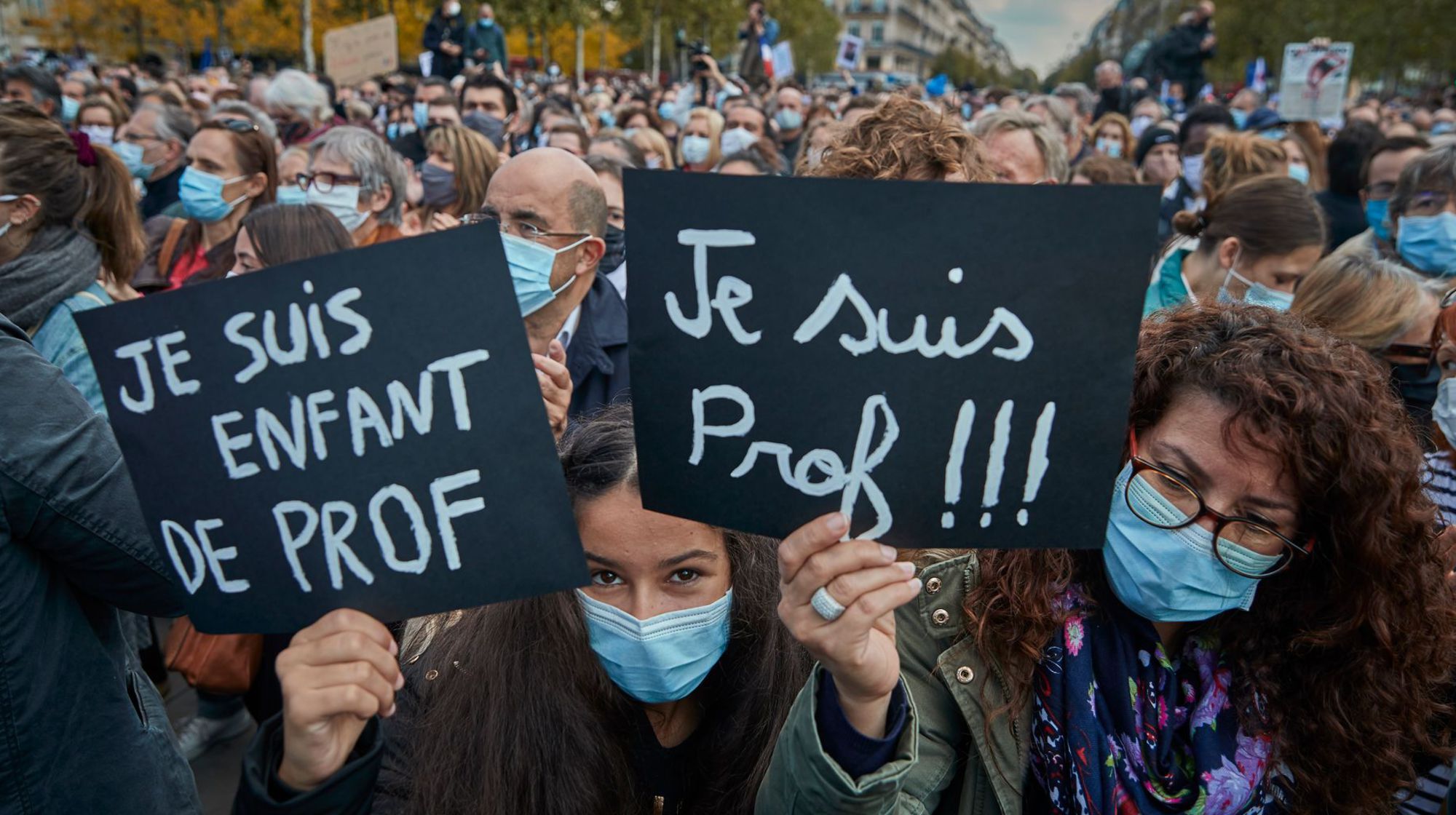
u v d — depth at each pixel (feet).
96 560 4.78
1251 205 10.05
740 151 15.67
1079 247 3.49
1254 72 60.85
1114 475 3.66
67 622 4.88
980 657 4.83
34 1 116.88
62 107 33.22
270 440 3.75
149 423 3.78
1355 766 4.72
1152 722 4.73
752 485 3.80
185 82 52.54
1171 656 5.12
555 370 7.19
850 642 3.67
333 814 3.69
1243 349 4.47
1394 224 11.59
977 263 3.53
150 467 3.82
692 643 4.61
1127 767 4.63
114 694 5.08
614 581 4.64
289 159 15.42
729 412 3.75
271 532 3.79
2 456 4.45
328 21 99.04
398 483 3.73
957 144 8.12
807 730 3.95
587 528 4.50
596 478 4.50
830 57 218.38
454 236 3.61
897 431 3.69
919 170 7.98
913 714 4.05
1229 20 99.40
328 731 3.70
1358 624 4.56
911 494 3.74
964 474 3.71
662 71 161.48
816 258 3.58
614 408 5.07
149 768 5.23
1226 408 4.39
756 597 4.88
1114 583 4.75
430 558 3.76
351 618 3.74
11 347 4.70
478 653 4.82
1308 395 4.25
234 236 12.64
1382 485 4.32
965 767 5.00
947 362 3.62
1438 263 10.89
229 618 3.88
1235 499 4.41
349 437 3.72
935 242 3.53
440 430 3.69
